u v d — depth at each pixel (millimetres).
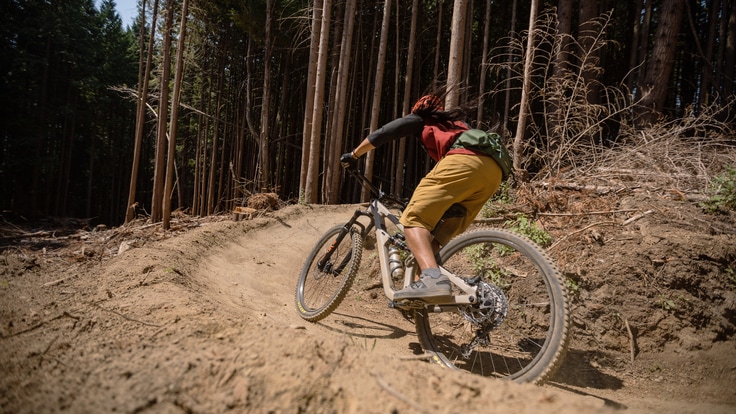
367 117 19984
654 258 3602
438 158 2824
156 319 2402
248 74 17984
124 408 1622
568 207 4832
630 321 3355
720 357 3080
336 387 1664
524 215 4867
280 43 17859
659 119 7168
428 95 2969
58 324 2512
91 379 1853
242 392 1683
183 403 1637
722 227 4125
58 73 26734
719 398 2791
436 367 1879
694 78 17016
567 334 2336
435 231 2871
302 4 15789
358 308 4121
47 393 1771
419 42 17344
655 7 17516
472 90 16859
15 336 2375
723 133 6004
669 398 2789
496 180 2676
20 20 24875
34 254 5738
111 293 3105
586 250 3926
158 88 16188
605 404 2510
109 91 29109
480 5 17703
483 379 1770
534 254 2559
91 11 28578
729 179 4691
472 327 3533
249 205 9375
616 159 5898
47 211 25734
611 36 16172
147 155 35094
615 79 16312
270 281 4621
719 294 3383
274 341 1979
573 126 6625
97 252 5855
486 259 3953
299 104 23109
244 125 21828
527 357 3215
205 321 2303
